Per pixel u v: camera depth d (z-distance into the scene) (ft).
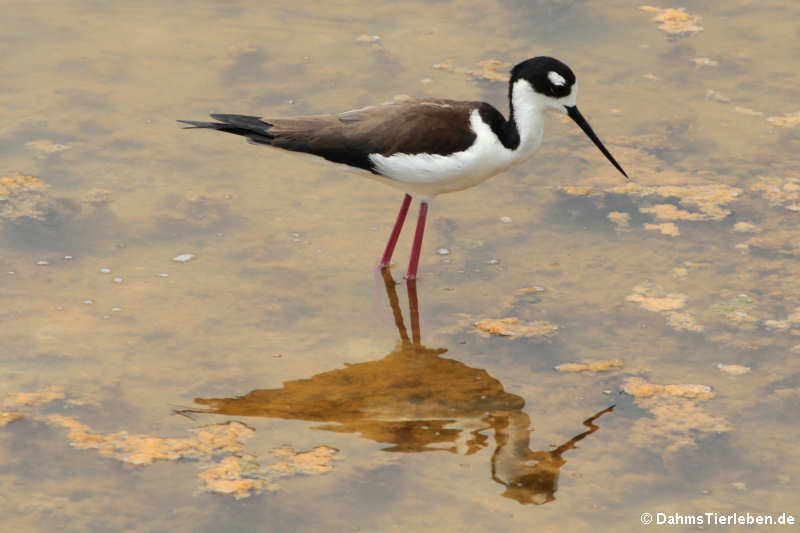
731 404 30.14
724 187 41.22
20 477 26.48
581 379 31.17
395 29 52.26
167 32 51.31
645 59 49.96
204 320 33.35
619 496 26.66
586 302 34.83
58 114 44.24
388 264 36.60
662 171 42.34
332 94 46.09
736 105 46.70
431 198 35.83
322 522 25.41
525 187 41.60
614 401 30.22
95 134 43.14
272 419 29.17
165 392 30.07
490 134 33.96
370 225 39.04
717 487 27.04
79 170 40.75
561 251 37.68
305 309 34.24
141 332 32.58
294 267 36.37
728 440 28.73
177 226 38.11
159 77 47.39
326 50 50.11
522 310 34.42
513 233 38.75
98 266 35.68
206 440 28.14
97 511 25.46
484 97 45.93
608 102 46.91
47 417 28.68
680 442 28.60
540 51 50.34
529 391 30.66
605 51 50.55
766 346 32.71
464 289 35.58
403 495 26.48
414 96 45.98
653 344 32.78
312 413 29.48
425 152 33.68
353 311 34.30
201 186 40.55
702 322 33.81
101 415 28.94
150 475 26.76
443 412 29.71
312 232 38.40
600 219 39.47
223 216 38.88
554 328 33.53
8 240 36.50
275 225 38.63
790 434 28.99
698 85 48.08
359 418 29.35
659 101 46.93
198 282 35.22
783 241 38.14
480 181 35.19
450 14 53.88
